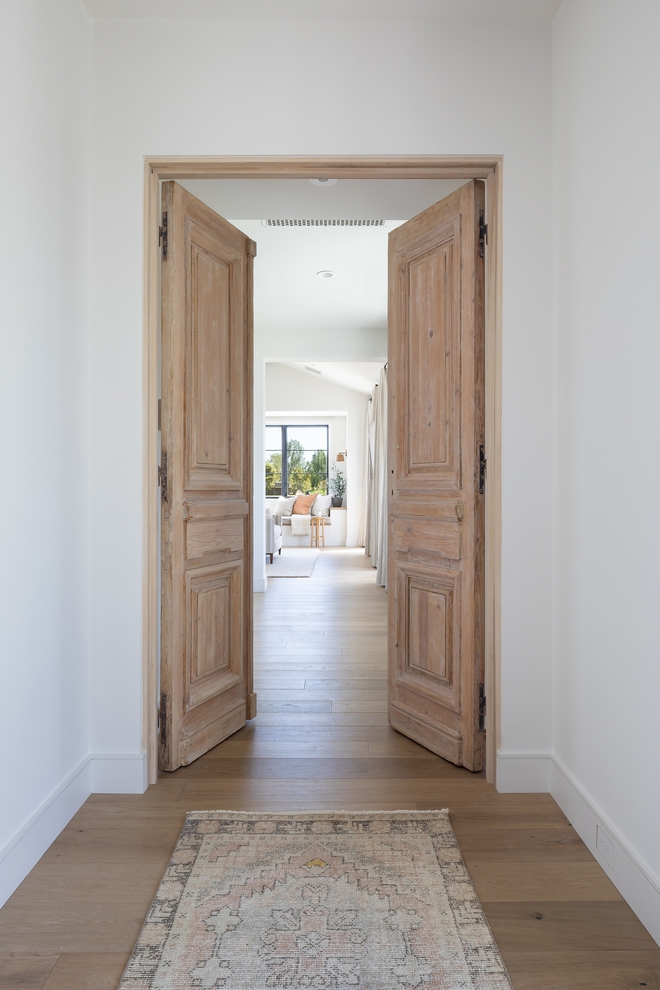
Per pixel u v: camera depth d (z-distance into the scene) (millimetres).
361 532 11320
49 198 1838
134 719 2164
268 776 2279
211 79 2188
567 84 2061
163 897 1573
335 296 5359
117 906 1553
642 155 1547
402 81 2203
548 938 1448
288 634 4621
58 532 1907
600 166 1797
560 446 2119
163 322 2264
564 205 2086
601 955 1395
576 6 1980
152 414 2211
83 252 2104
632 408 1595
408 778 2271
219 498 2576
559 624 2123
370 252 4340
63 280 1940
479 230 2291
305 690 3303
